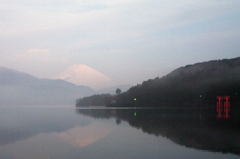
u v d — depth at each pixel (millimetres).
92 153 19578
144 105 136625
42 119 51312
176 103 125000
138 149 20750
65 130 33000
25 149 21359
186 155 18703
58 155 19156
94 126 36938
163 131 30625
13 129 34531
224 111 74500
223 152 19500
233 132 29281
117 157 18281
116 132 30328
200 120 43656
